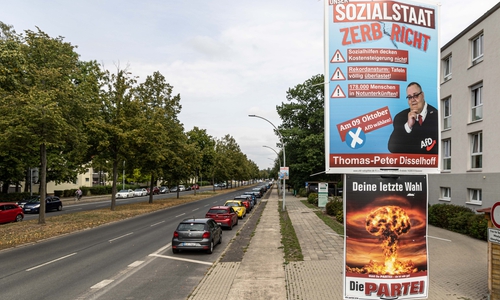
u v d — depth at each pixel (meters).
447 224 18.94
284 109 52.62
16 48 16.23
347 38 7.32
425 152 7.30
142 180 69.38
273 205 40.88
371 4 7.33
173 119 41.25
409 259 7.01
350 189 7.12
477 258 11.86
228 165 79.94
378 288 6.94
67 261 12.05
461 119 21.70
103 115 28.66
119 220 25.14
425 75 7.43
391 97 7.28
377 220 7.03
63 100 20.84
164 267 11.27
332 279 9.50
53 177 41.66
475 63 20.61
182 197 53.75
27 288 8.86
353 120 7.23
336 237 16.91
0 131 19.48
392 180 7.12
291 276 9.85
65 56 22.33
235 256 12.72
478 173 19.39
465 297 7.85
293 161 56.75
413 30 7.43
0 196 39.12
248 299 7.89
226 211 21.09
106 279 9.76
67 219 23.52
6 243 15.11
